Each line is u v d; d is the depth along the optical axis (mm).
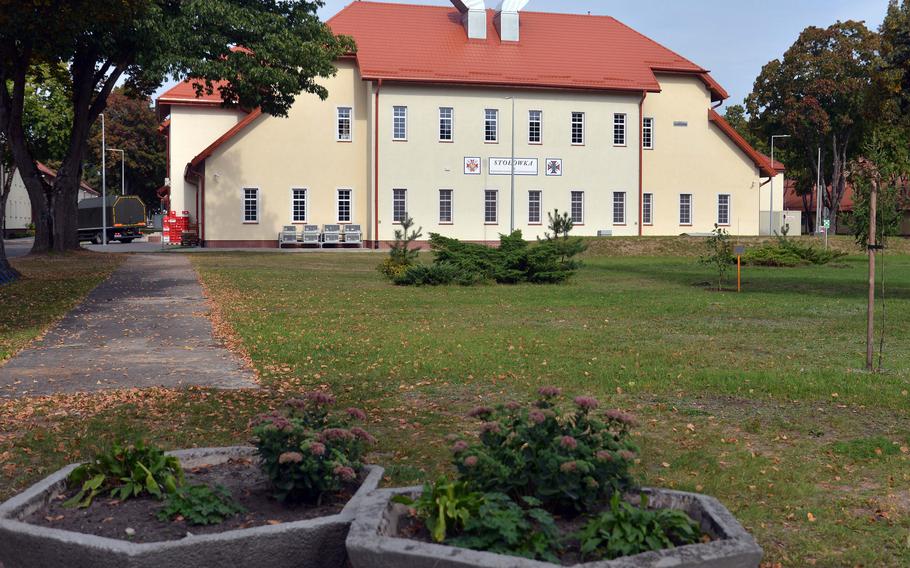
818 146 76188
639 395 10695
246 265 37625
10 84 56594
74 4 24203
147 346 14742
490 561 3973
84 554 4422
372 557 4160
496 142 55312
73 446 7906
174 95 58594
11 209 98812
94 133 96625
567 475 4672
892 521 6137
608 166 57031
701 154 59344
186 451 6086
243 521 4973
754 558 4148
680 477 7105
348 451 5551
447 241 31516
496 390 10969
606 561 3973
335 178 54594
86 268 33500
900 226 12836
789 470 7391
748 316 20625
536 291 27922
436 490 4477
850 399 10430
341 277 32562
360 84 54594
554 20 60844
